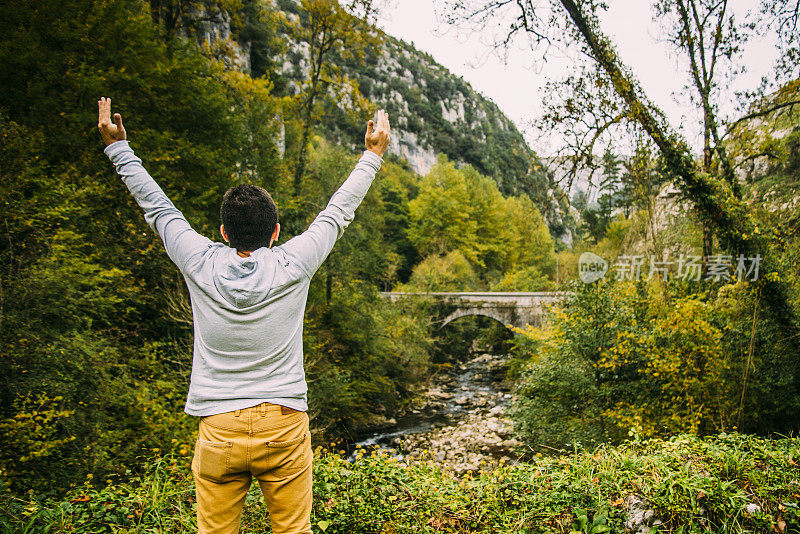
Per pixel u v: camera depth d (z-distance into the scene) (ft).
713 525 9.94
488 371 90.27
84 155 33.40
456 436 49.93
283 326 4.57
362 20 62.34
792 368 27.43
